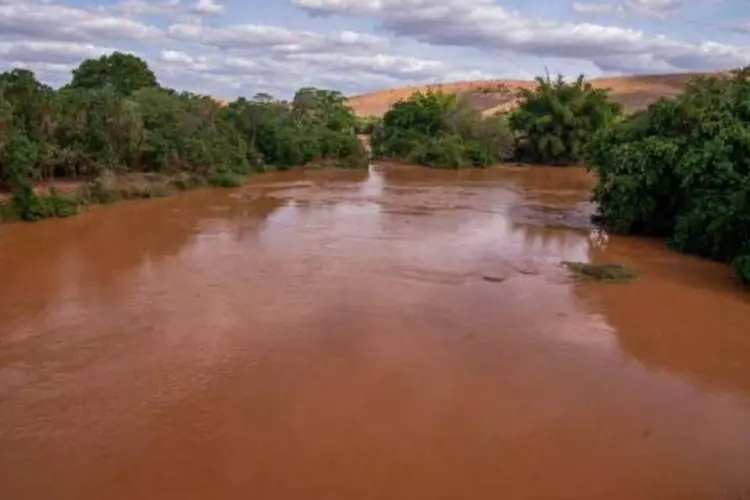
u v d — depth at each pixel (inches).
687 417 422.3
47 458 362.9
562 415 420.2
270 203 1195.3
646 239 949.2
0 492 332.5
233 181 1409.9
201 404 424.2
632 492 344.2
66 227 936.3
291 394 438.9
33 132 1125.1
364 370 476.4
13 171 981.8
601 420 415.5
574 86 2112.5
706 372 489.1
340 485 344.5
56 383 450.3
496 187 1519.4
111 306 601.3
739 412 431.2
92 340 522.9
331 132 1911.9
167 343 518.9
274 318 575.8
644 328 573.6
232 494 335.3
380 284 681.0
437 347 520.4
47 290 645.3
